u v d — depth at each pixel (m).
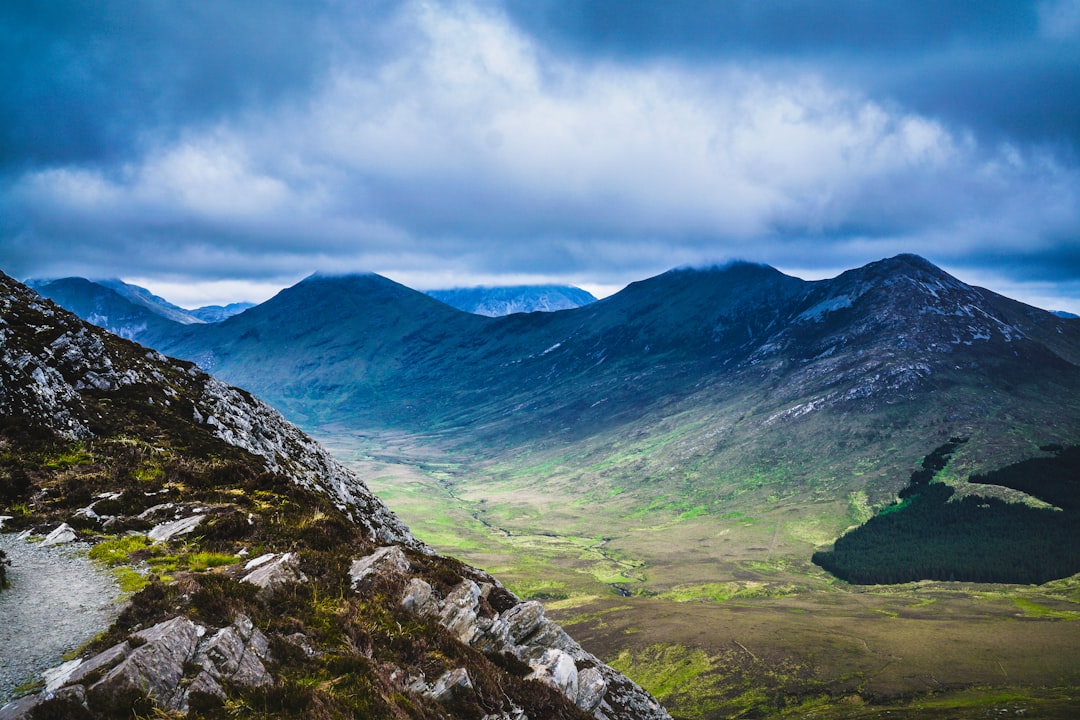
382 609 26.89
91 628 21.06
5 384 45.16
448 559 43.88
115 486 38.22
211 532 31.47
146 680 17.02
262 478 43.72
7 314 61.38
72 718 15.26
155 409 59.31
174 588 23.11
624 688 51.03
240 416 71.00
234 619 21.34
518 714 26.89
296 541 32.03
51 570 26.44
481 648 31.91
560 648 43.84
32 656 19.05
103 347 64.75
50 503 34.72
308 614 23.92
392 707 20.23
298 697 18.45
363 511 71.81
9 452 39.75
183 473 42.44
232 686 18.41
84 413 49.78
